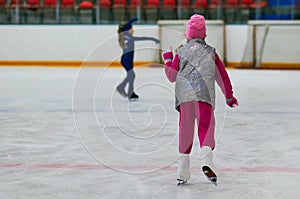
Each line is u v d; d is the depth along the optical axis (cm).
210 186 627
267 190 611
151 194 595
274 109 1292
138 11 2725
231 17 2691
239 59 2655
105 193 600
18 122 1102
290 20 2591
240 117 1162
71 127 1032
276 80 2038
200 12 2705
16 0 2761
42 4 2766
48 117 1163
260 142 895
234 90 1700
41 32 2742
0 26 2753
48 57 2752
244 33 2634
